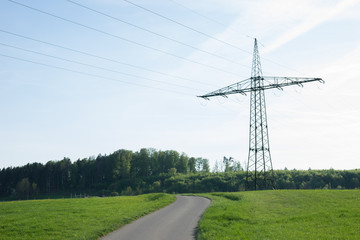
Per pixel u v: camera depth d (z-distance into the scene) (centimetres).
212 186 14875
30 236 2497
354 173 14688
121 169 19062
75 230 2661
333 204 3684
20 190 16625
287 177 14850
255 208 3681
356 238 2123
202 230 2544
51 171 18650
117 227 2867
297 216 3014
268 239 2130
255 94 6862
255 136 6850
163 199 5425
